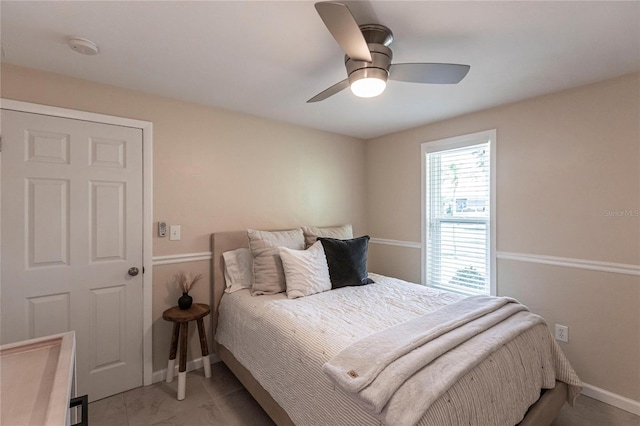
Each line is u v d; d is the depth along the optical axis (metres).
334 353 1.39
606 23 1.42
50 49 1.66
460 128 2.84
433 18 1.38
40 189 1.90
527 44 1.61
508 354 1.43
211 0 1.27
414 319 1.67
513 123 2.49
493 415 1.25
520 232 2.46
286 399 1.59
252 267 2.56
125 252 2.20
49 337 1.20
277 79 2.04
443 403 1.10
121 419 1.90
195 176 2.51
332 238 2.75
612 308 2.04
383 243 3.58
